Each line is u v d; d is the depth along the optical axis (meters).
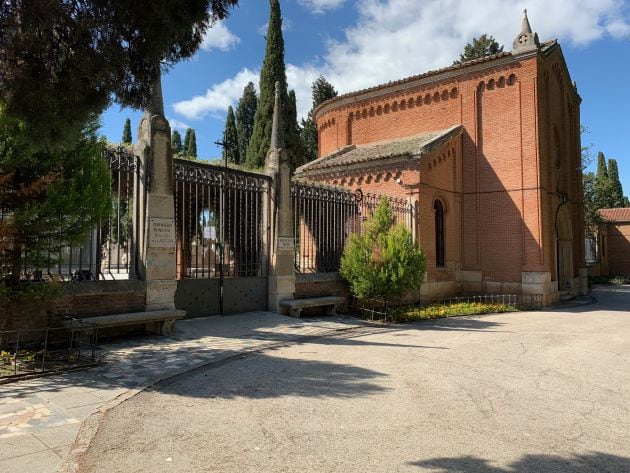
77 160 7.17
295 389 6.10
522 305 18.92
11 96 5.75
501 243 19.95
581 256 25.53
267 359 7.82
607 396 6.18
